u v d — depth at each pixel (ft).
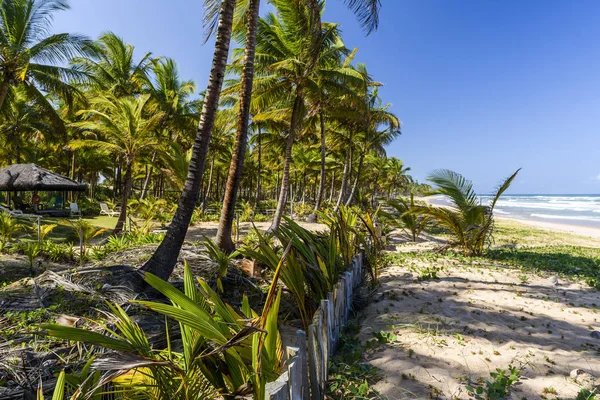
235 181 26.27
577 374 9.62
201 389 6.71
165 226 54.70
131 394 6.70
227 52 18.24
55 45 43.65
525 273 22.77
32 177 48.65
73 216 63.87
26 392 8.36
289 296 16.57
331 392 9.36
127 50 73.82
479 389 8.86
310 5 29.86
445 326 13.51
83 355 10.17
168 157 43.27
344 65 63.41
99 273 16.61
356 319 15.07
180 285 17.56
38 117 71.82
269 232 26.48
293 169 129.18
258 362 6.24
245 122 26.43
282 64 42.06
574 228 92.48
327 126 84.99
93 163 101.50
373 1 22.24
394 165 161.48
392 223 48.47
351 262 18.86
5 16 41.86
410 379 9.76
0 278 20.97
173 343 12.19
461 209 30.60
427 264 25.85
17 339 10.78
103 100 50.08
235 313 7.55
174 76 70.64
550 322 13.92
